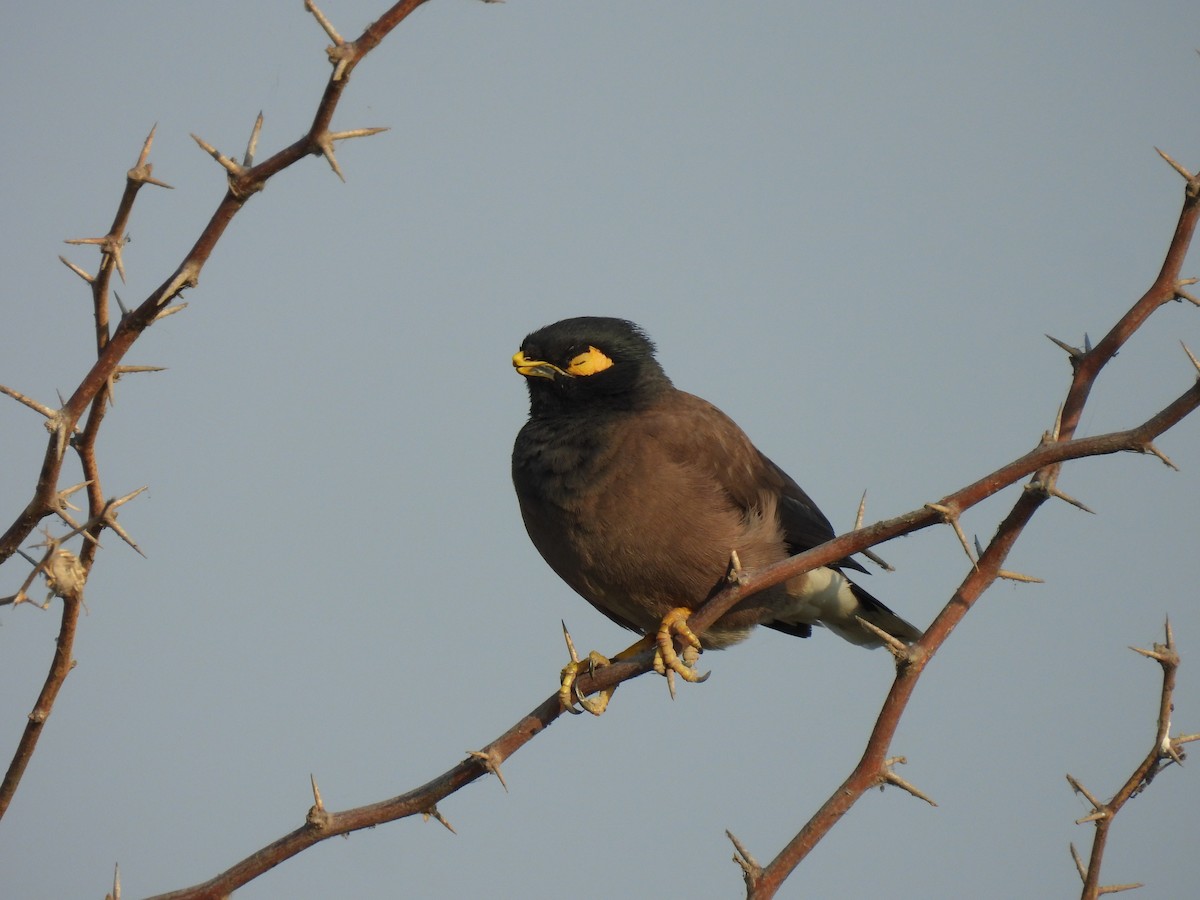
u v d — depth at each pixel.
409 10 5.76
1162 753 7.16
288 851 7.18
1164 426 6.50
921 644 7.21
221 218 6.11
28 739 6.80
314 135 5.89
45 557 6.30
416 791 7.43
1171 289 7.40
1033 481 7.21
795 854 7.06
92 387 6.32
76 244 6.15
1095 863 7.24
